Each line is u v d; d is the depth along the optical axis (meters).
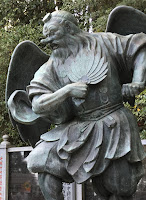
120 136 2.30
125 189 2.32
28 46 2.68
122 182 2.31
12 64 2.69
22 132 2.88
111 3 6.25
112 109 2.40
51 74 2.47
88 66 2.39
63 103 2.43
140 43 2.44
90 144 2.35
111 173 2.31
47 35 2.46
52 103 2.29
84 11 6.82
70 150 2.31
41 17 7.65
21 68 2.75
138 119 5.71
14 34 6.87
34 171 2.43
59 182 2.44
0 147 6.11
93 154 2.30
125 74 2.53
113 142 2.29
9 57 6.97
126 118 2.39
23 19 7.77
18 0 7.57
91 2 6.38
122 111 2.43
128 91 2.28
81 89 2.25
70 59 2.48
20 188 5.95
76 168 2.33
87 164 2.30
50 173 2.40
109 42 2.49
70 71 2.43
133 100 2.58
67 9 6.75
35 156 2.42
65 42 2.47
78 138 2.36
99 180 2.40
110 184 2.34
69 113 2.48
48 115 2.48
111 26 2.71
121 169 2.30
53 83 2.45
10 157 6.11
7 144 6.15
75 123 2.44
